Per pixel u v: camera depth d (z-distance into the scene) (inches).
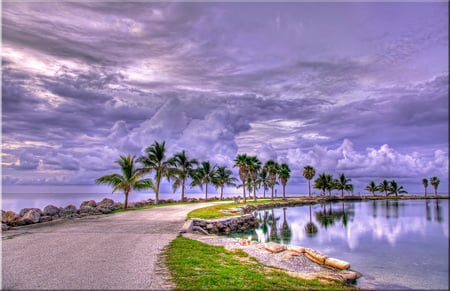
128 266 355.6
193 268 358.3
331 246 796.0
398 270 526.9
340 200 4439.0
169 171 1845.5
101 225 750.5
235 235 983.0
